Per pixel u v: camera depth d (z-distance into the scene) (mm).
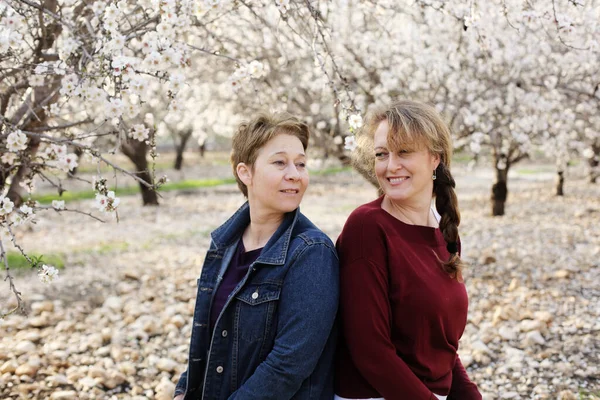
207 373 1760
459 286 1824
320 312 1654
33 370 3732
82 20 3059
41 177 3031
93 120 3117
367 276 1689
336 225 10148
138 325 4680
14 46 2459
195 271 6609
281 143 1796
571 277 5824
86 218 11820
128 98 2469
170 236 9594
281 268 1716
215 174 22891
